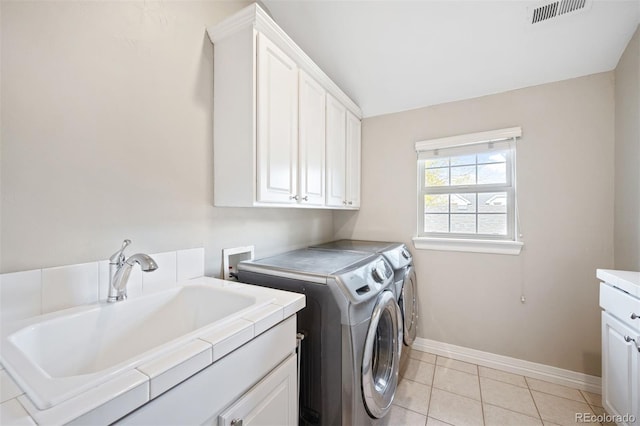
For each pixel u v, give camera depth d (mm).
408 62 2033
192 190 1358
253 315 857
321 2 1761
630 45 1565
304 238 2244
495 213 2152
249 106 1301
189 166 1343
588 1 1474
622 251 1648
